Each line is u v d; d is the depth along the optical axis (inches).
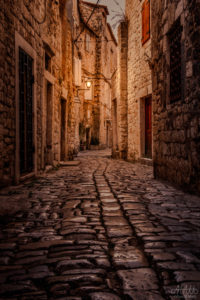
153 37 271.0
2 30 186.9
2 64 187.3
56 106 371.2
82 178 257.1
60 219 121.6
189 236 97.9
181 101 195.5
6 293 61.9
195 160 172.6
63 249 87.1
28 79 247.6
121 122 526.0
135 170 334.0
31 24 254.8
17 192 183.0
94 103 1119.6
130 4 490.0
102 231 104.4
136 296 59.7
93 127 1130.7
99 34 1097.4
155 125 263.6
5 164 198.1
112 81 639.1
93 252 84.4
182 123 194.1
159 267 73.3
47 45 306.2
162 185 213.9
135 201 155.8
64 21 435.5
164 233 101.1
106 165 408.5
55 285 64.9
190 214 128.0
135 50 458.0
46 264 76.4
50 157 343.6
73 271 72.0
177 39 211.2
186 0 182.9
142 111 433.1
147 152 426.0
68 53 468.1
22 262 78.0
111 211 134.1
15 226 112.0
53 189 196.1
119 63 530.9
